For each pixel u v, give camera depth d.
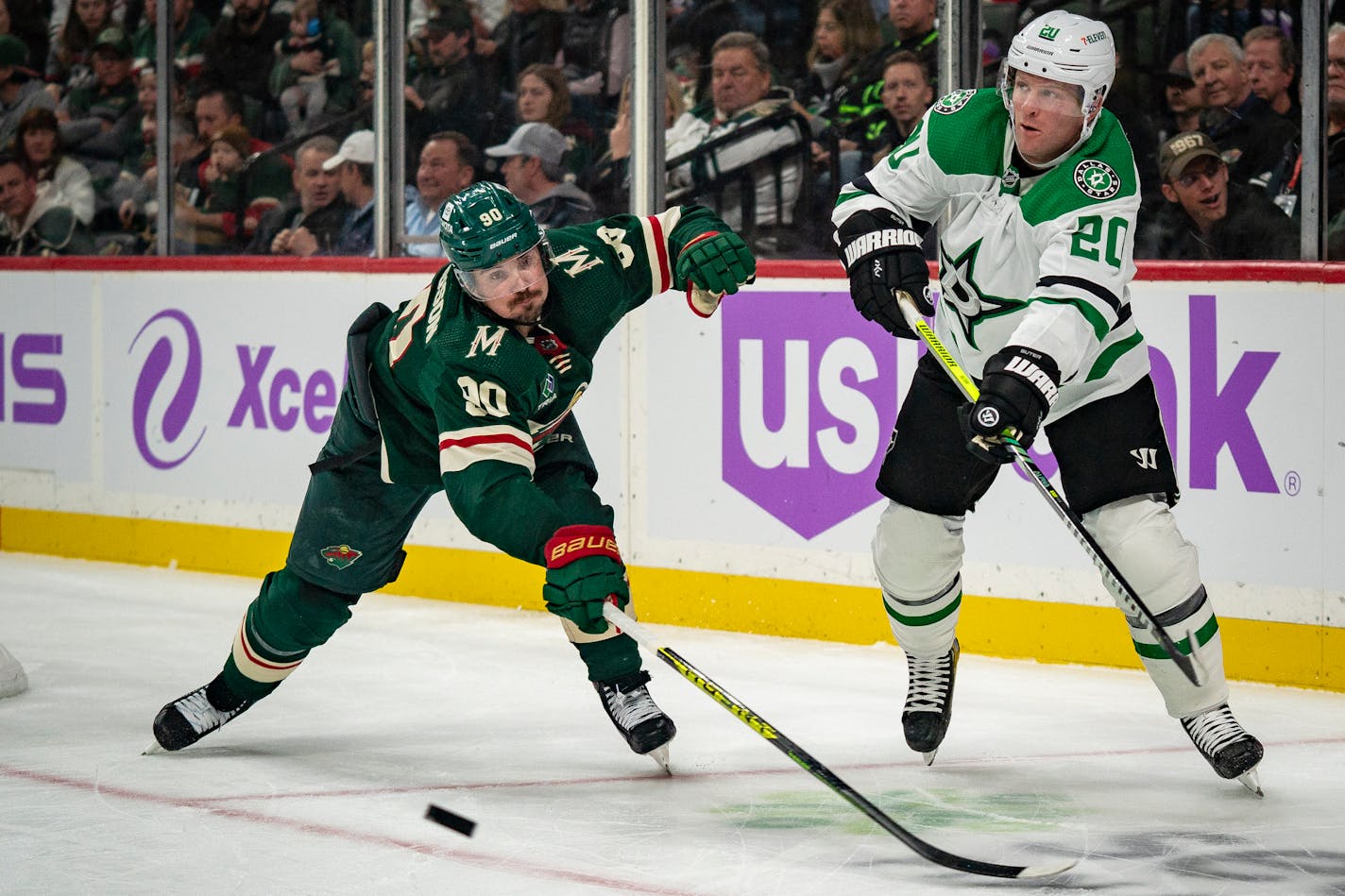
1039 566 12.28
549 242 8.30
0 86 18.61
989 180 8.33
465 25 15.43
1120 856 7.53
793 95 13.92
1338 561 11.15
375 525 8.92
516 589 14.82
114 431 17.41
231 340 16.47
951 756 9.48
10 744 9.89
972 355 8.77
